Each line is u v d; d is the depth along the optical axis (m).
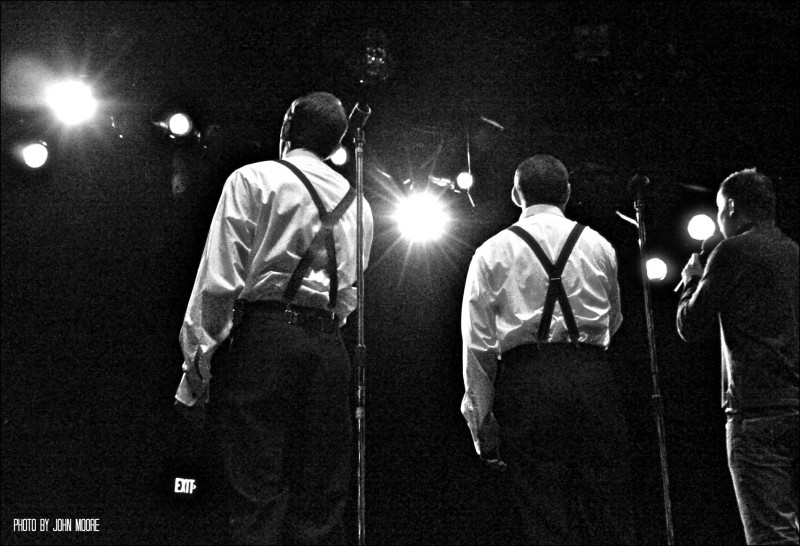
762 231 3.29
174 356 6.23
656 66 5.98
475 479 5.95
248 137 6.05
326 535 2.66
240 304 2.76
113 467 6.02
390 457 6.02
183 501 5.83
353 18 5.80
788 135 6.04
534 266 3.08
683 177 6.07
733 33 5.91
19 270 6.38
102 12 5.79
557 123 6.11
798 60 5.98
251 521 2.53
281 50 5.92
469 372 3.09
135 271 6.31
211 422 2.75
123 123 5.88
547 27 5.88
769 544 2.92
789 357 3.07
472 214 6.14
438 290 6.34
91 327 6.30
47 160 6.11
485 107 6.06
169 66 5.94
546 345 3.00
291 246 2.78
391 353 6.24
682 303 3.43
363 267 3.06
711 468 5.84
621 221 6.05
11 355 6.30
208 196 6.18
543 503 2.87
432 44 5.91
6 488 5.98
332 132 3.05
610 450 2.91
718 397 5.97
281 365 2.66
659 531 5.70
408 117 5.99
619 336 6.04
